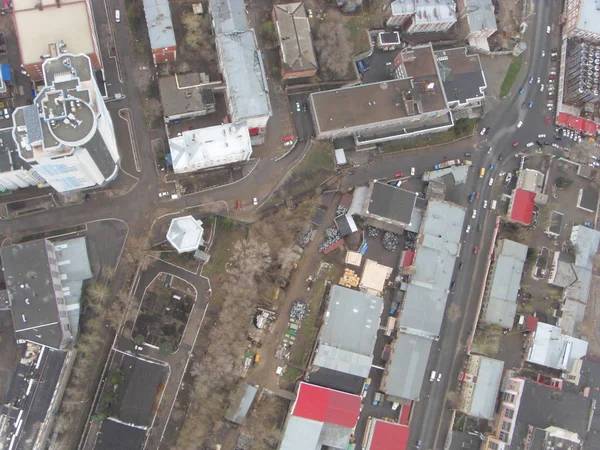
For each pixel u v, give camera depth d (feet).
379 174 613.93
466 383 597.11
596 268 651.25
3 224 536.42
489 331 601.21
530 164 648.38
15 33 556.51
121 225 554.46
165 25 547.08
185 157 537.65
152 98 571.28
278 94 598.75
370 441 562.66
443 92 599.57
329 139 603.26
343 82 611.47
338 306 565.12
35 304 499.10
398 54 621.31
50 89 448.24
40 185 542.16
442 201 601.21
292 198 586.86
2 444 488.44
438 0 624.59
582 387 606.96
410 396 575.38
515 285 608.60
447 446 588.09
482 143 641.81
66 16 525.34
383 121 586.04
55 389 504.02
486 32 640.17
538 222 640.17
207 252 565.94
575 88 652.89
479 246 625.82
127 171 561.84
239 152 549.13
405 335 581.53
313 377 555.28
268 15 605.31
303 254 586.45
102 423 513.45
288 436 540.93
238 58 545.03
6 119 543.80
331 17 606.14
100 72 556.10
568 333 622.13
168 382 545.85
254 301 558.97
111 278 545.85
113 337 540.11
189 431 533.14
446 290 593.01
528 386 577.43
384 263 605.73
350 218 593.01
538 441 560.61
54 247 531.09
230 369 542.57
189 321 556.51
